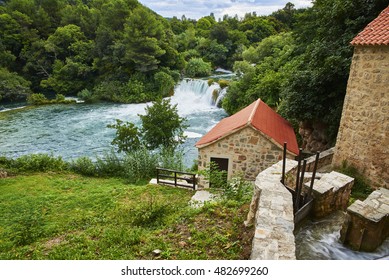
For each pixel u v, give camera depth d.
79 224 8.89
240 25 67.25
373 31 8.54
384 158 8.27
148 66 42.78
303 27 19.97
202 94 39.31
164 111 18.95
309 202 6.01
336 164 10.06
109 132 26.98
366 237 5.06
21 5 55.12
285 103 14.62
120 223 8.45
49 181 14.30
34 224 8.98
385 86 8.07
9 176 15.09
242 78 30.28
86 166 15.87
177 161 15.82
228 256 5.13
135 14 43.44
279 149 11.24
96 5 70.19
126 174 15.14
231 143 11.65
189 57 56.12
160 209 8.58
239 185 8.71
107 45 46.62
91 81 46.69
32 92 42.81
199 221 6.83
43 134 26.25
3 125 28.56
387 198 5.61
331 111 12.15
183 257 5.28
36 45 48.22
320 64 12.92
